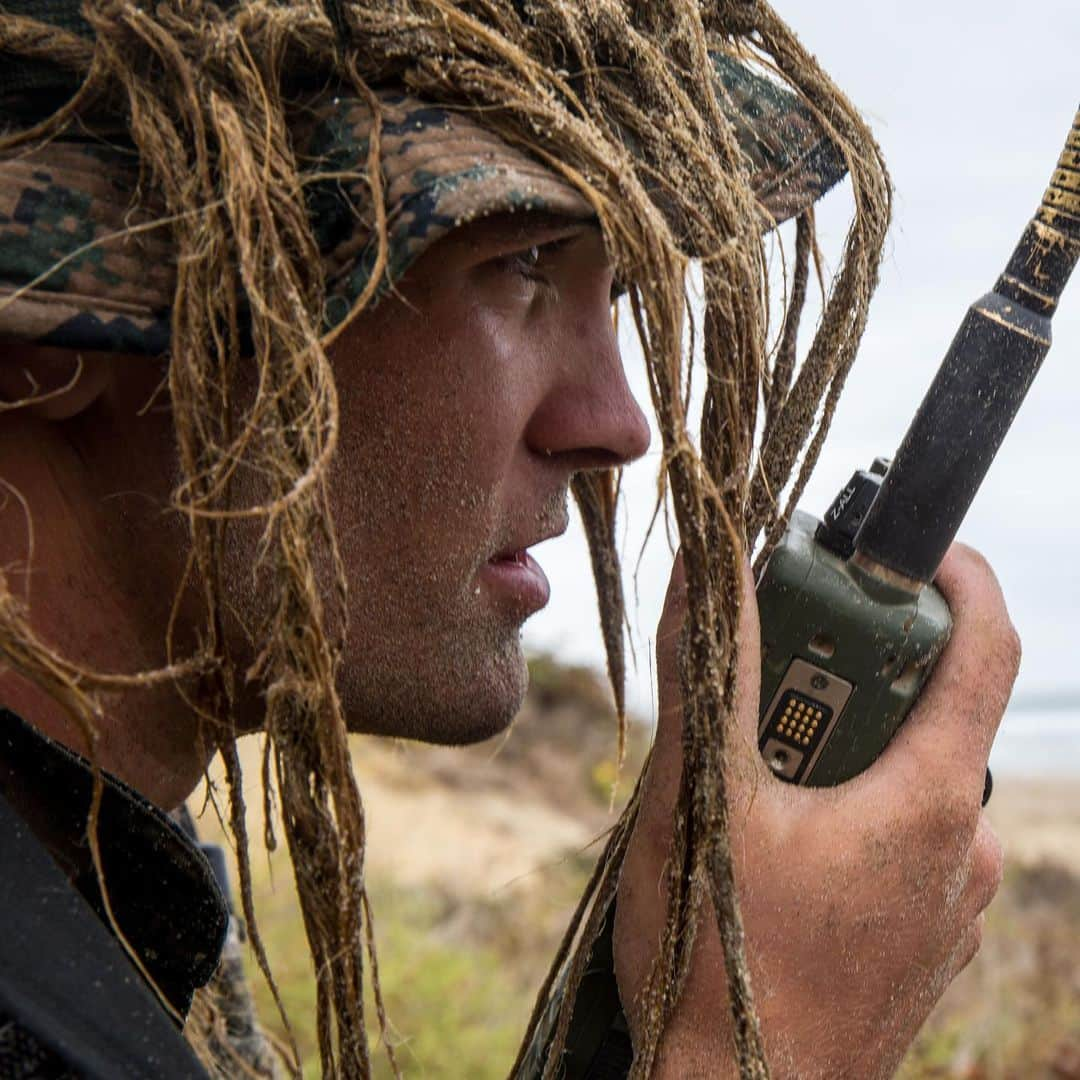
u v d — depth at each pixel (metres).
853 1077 0.93
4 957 0.69
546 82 0.80
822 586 0.97
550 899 5.12
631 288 0.79
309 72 0.79
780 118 0.97
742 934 0.82
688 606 0.80
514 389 0.89
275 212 0.75
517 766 7.00
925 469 0.96
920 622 0.96
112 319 0.76
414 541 0.88
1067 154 0.96
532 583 0.96
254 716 0.91
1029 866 5.76
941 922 0.95
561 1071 1.02
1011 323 0.96
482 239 0.83
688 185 0.83
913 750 0.95
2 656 0.71
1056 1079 3.59
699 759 0.82
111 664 0.88
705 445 0.87
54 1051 0.68
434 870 5.21
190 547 0.86
